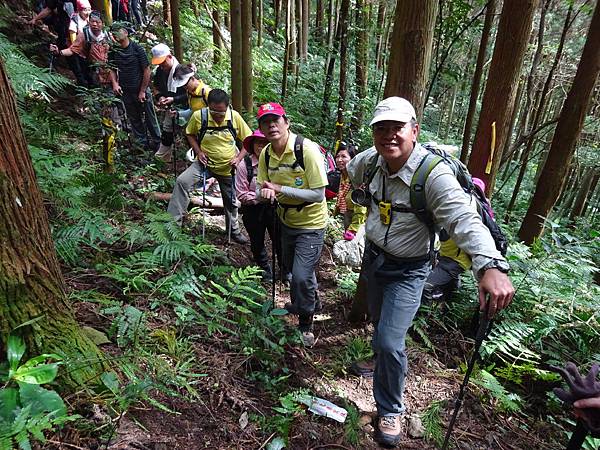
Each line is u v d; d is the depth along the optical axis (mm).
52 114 4301
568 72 9750
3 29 5887
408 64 2537
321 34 11438
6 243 1513
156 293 2746
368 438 2316
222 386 2229
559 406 2803
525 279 3350
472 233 1795
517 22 3350
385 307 2262
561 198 11297
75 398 1664
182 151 5602
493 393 2689
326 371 2770
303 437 2164
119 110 5336
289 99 7938
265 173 3029
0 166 1447
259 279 3730
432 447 2336
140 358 2008
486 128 3686
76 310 2307
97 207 3363
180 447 1778
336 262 4363
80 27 5848
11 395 1424
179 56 6375
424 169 1963
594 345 3262
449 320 3424
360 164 2281
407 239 2135
